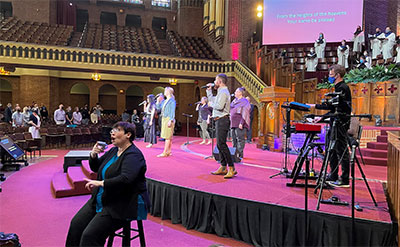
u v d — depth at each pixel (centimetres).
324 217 324
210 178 496
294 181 439
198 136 1576
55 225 433
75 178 618
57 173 738
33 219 457
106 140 1408
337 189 426
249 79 1538
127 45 1888
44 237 388
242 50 1788
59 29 1994
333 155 435
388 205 371
